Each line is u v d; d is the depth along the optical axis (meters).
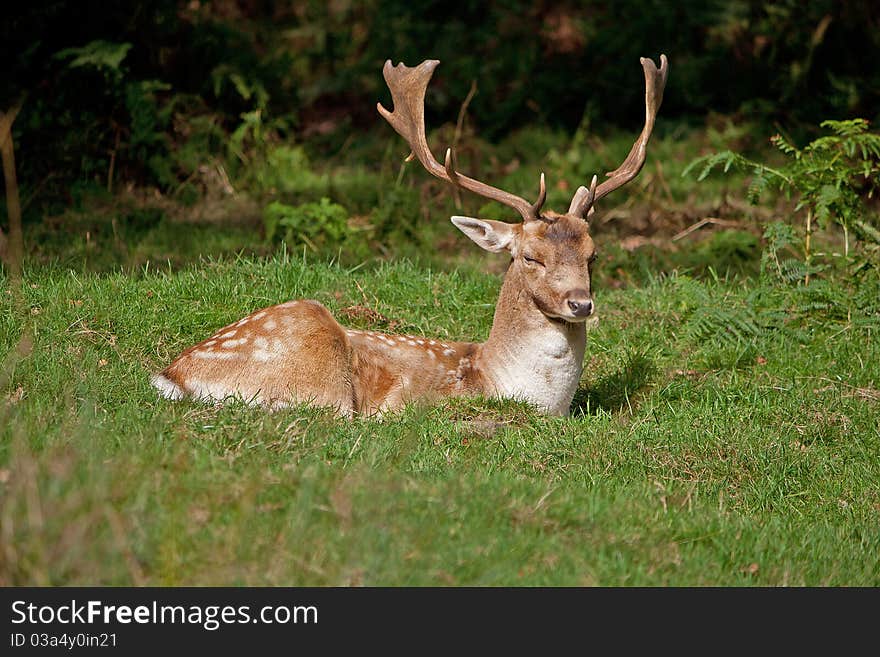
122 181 18.75
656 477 9.48
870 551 8.60
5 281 12.11
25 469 6.52
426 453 8.94
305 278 13.33
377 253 16.36
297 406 9.57
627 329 13.24
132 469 7.16
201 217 17.88
